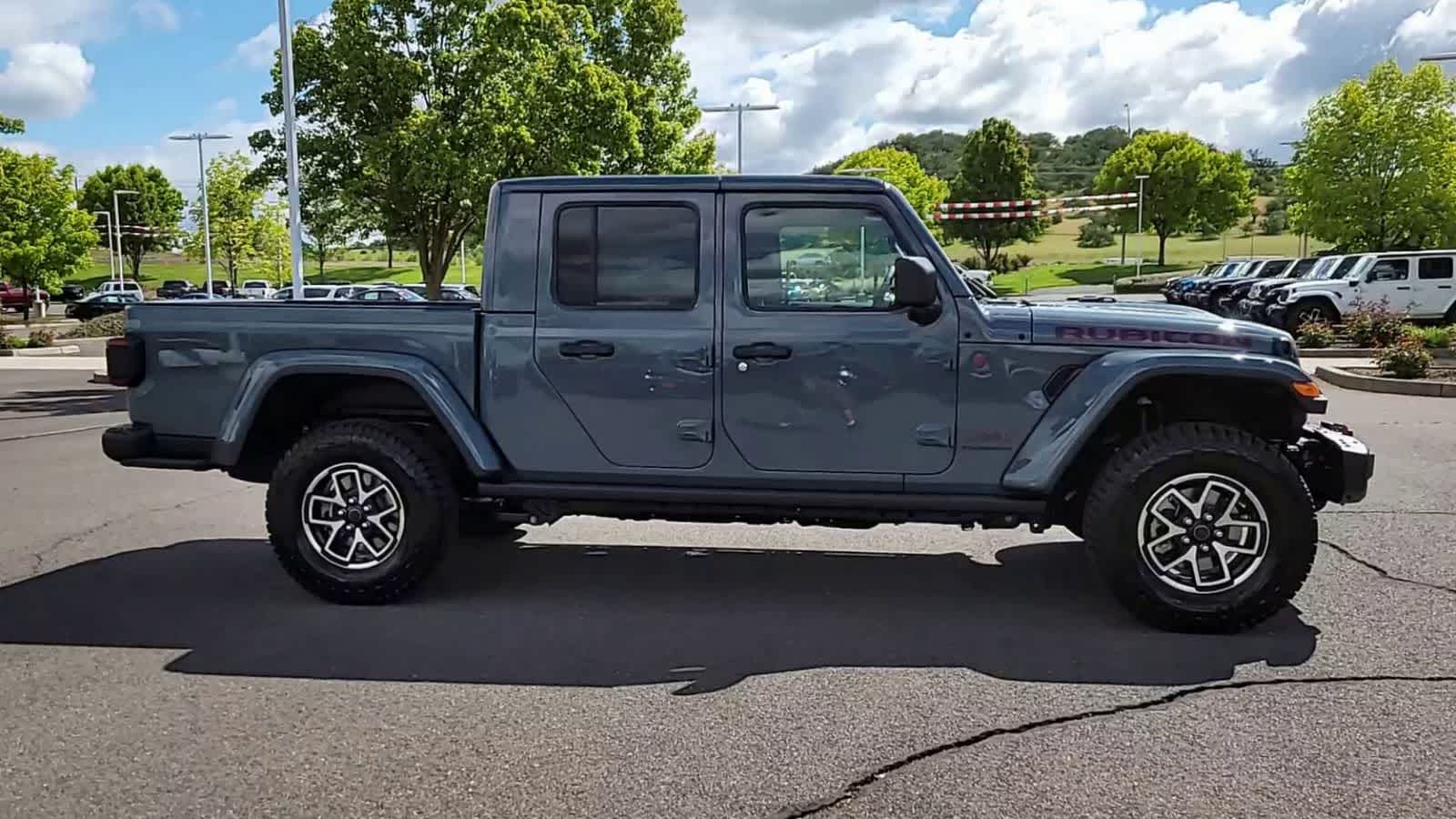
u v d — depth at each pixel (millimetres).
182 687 4098
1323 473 4984
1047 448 4703
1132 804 3139
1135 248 97500
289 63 16656
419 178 17672
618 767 3402
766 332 4848
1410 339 15312
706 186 4891
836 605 5168
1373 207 36531
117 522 7016
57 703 3949
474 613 5031
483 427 5086
